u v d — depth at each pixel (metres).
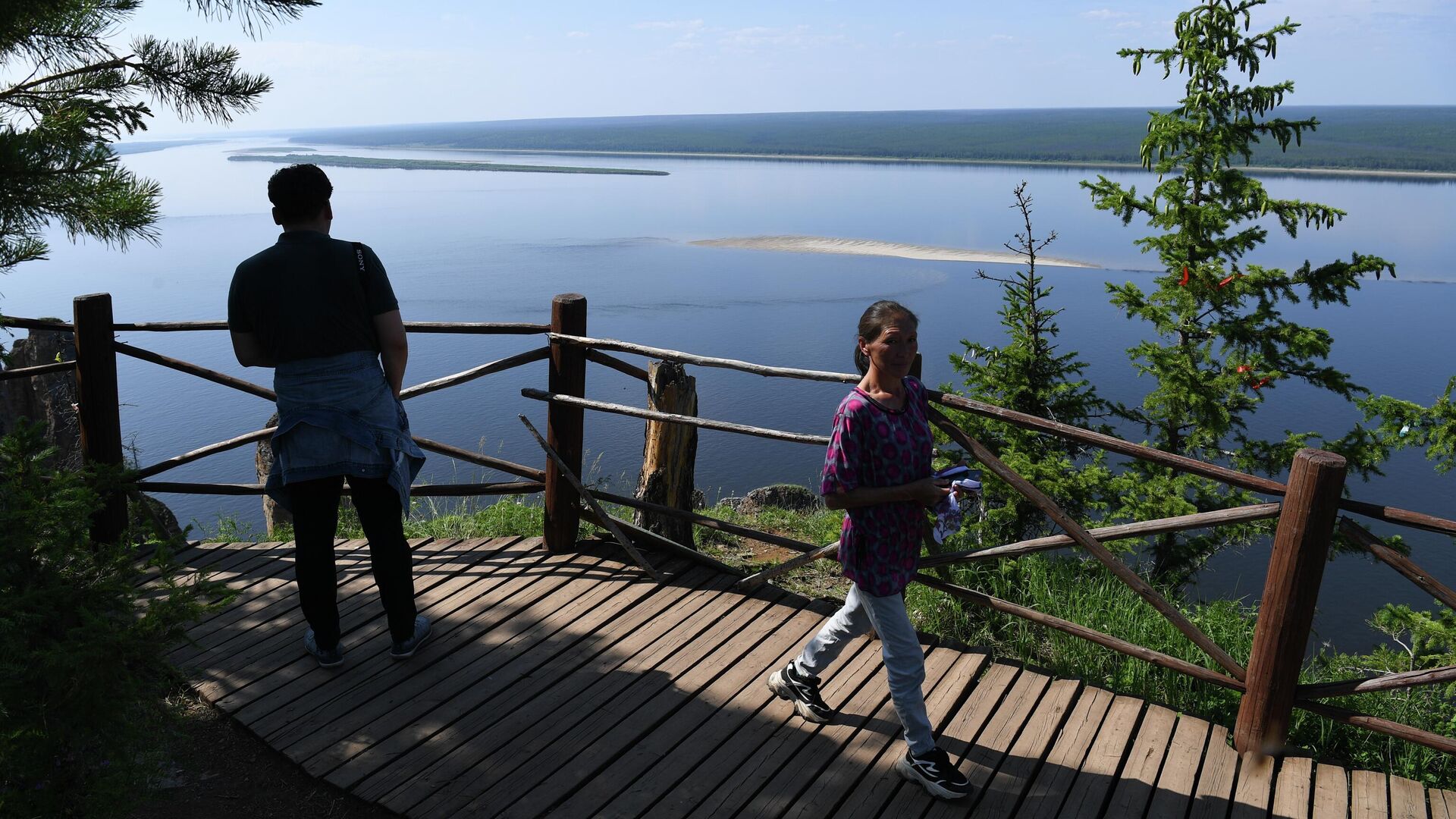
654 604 4.66
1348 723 3.29
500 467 5.32
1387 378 36.53
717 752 3.44
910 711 3.20
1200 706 4.07
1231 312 7.32
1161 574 6.96
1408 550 6.60
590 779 3.30
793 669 3.68
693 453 5.90
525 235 105.19
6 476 2.64
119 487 3.01
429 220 125.62
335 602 3.95
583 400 4.86
